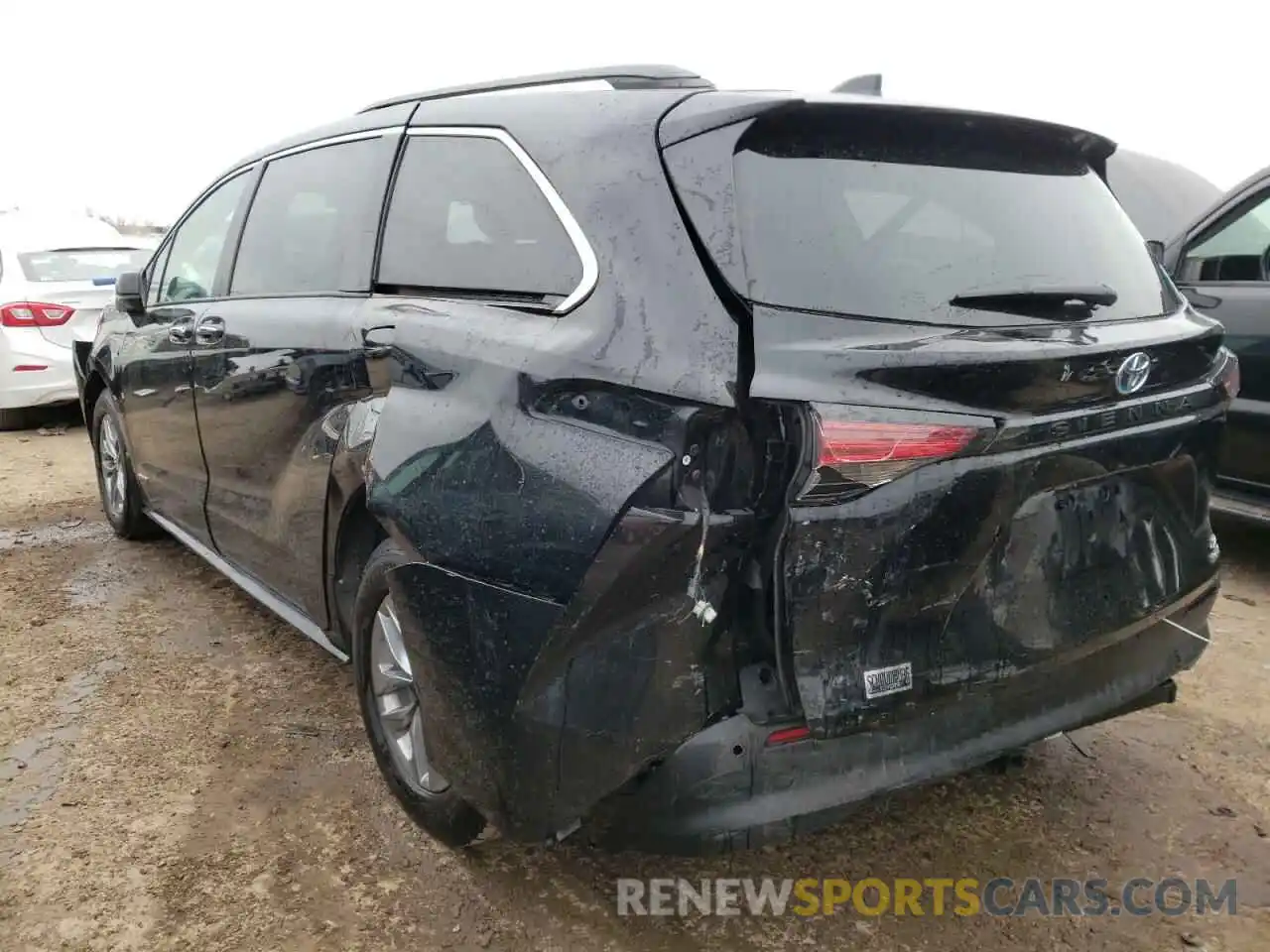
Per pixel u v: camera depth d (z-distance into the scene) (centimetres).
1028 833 271
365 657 275
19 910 237
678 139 208
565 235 220
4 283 786
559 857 260
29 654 376
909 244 208
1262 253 452
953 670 206
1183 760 307
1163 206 649
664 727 191
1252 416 450
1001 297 205
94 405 525
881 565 189
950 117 221
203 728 323
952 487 191
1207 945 230
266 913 238
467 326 231
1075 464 211
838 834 271
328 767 301
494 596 205
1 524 551
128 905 240
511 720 204
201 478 386
